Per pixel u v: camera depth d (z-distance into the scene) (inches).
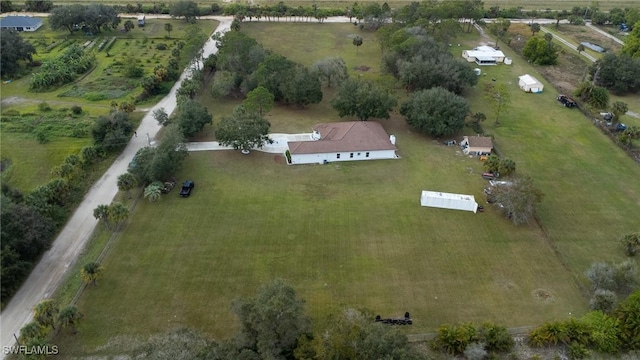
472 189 3225.9
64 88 4485.7
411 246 2714.1
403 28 5477.4
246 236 2746.1
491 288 2453.2
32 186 3075.8
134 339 2111.2
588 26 6889.8
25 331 1959.9
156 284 2402.8
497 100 4453.7
